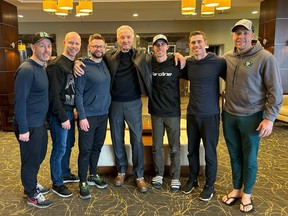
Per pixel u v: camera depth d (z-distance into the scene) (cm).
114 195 291
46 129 266
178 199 282
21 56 649
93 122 276
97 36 268
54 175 288
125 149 322
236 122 249
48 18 967
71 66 272
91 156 300
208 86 260
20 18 959
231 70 248
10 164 379
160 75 278
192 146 285
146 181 322
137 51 283
